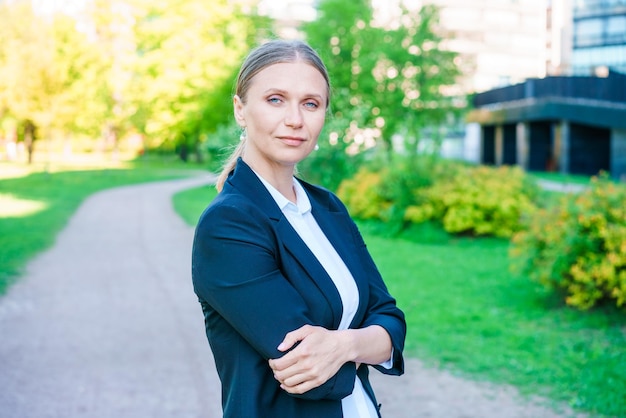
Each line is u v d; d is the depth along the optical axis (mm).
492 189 12609
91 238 13164
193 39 35938
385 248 11719
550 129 37031
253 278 1283
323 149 15125
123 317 6820
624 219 6582
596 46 43469
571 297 6680
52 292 8055
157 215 17875
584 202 6902
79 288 8312
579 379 4750
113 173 37125
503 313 6875
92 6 42438
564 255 6707
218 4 36031
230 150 1742
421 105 28875
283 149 1422
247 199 1380
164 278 9055
